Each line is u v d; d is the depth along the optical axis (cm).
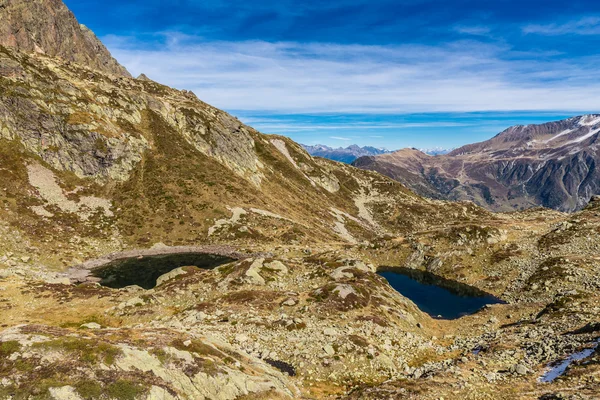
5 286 5672
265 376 2655
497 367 3077
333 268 6894
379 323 4488
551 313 4662
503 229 10581
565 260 7619
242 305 4825
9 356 1888
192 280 6200
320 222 18138
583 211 11819
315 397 2789
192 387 2152
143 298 5366
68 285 6228
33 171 11531
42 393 1733
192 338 2625
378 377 3259
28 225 9662
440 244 10656
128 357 2095
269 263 6781
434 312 6944
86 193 12181
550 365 2834
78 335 2239
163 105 18038
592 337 3134
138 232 11594
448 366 3244
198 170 15600
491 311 6066
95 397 1817
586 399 1912
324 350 3547
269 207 15812
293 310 4716
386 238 12219
